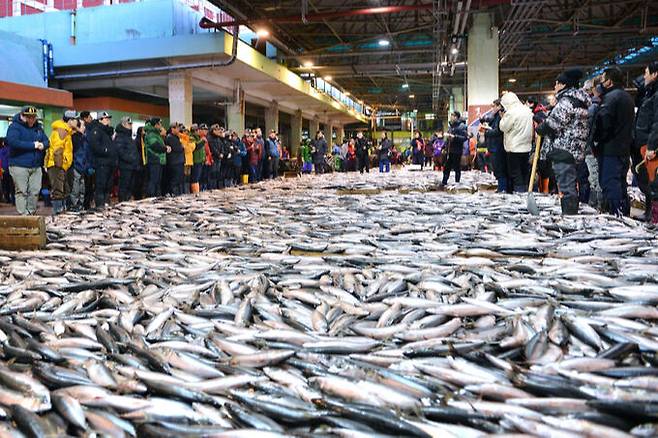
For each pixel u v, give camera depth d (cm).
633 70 2962
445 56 2462
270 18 1809
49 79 1981
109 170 1068
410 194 1241
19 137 925
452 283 403
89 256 550
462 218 780
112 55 1953
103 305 384
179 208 977
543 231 636
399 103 4778
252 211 923
